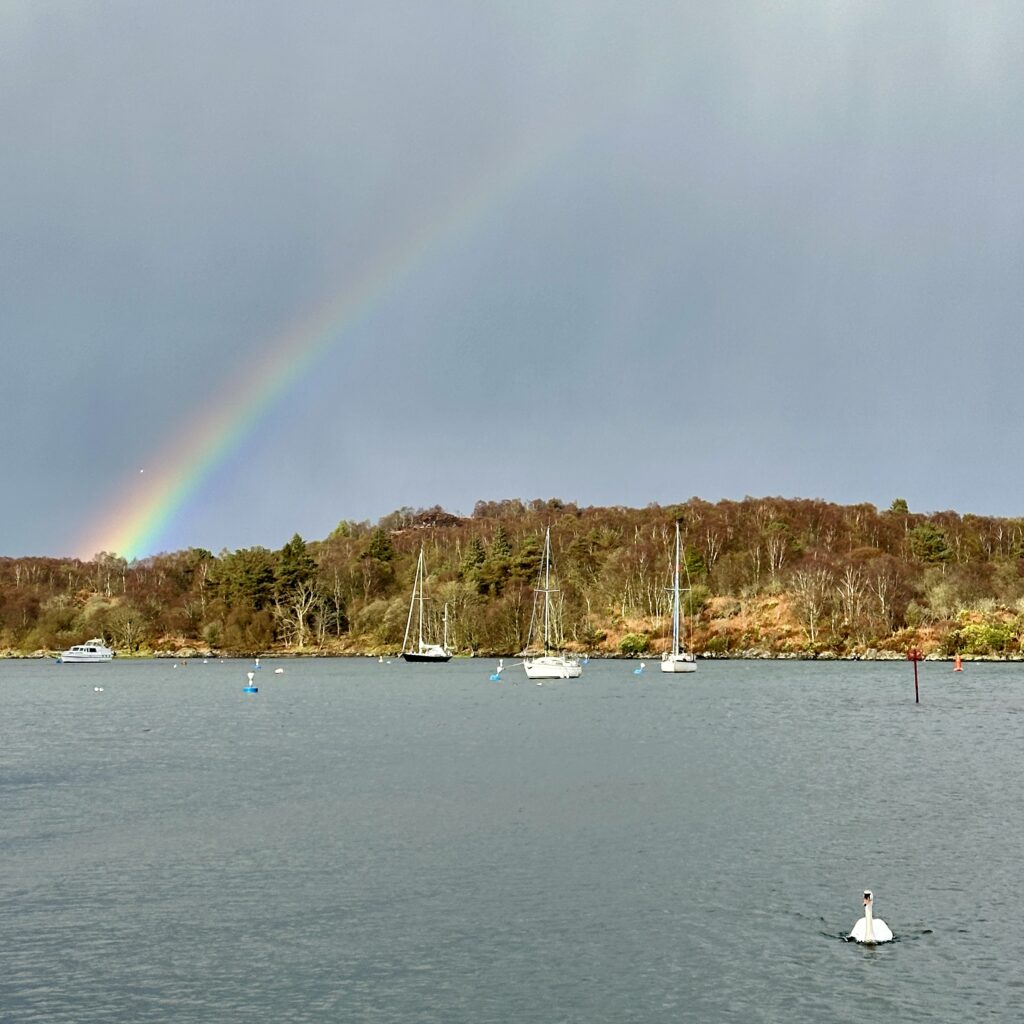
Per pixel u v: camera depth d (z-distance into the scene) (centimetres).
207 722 12588
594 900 4325
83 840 5550
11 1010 3328
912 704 13900
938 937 3838
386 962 3681
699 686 18000
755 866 4800
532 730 11012
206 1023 3225
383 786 7194
